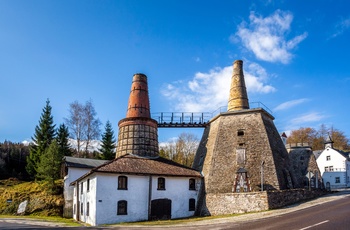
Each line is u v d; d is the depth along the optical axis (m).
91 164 45.84
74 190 40.78
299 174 49.16
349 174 66.69
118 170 31.09
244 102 41.47
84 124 56.62
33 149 58.56
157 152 39.59
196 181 36.78
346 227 14.80
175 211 33.78
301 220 18.45
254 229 16.97
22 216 37.88
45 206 41.03
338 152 66.94
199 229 19.67
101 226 26.30
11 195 43.28
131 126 39.03
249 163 35.88
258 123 38.25
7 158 70.00
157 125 42.06
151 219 31.84
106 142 63.53
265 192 28.94
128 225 26.44
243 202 30.53
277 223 18.50
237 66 43.12
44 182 46.97
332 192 39.81
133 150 37.91
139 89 41.28
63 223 30.20
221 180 35.94
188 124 44.47
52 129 60.72
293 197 31.23
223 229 18.47
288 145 53.78
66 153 60.75
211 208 33.56
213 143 39.78
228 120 40.22
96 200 29.55
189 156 70.88
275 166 35.03
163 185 33.88
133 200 31.47
